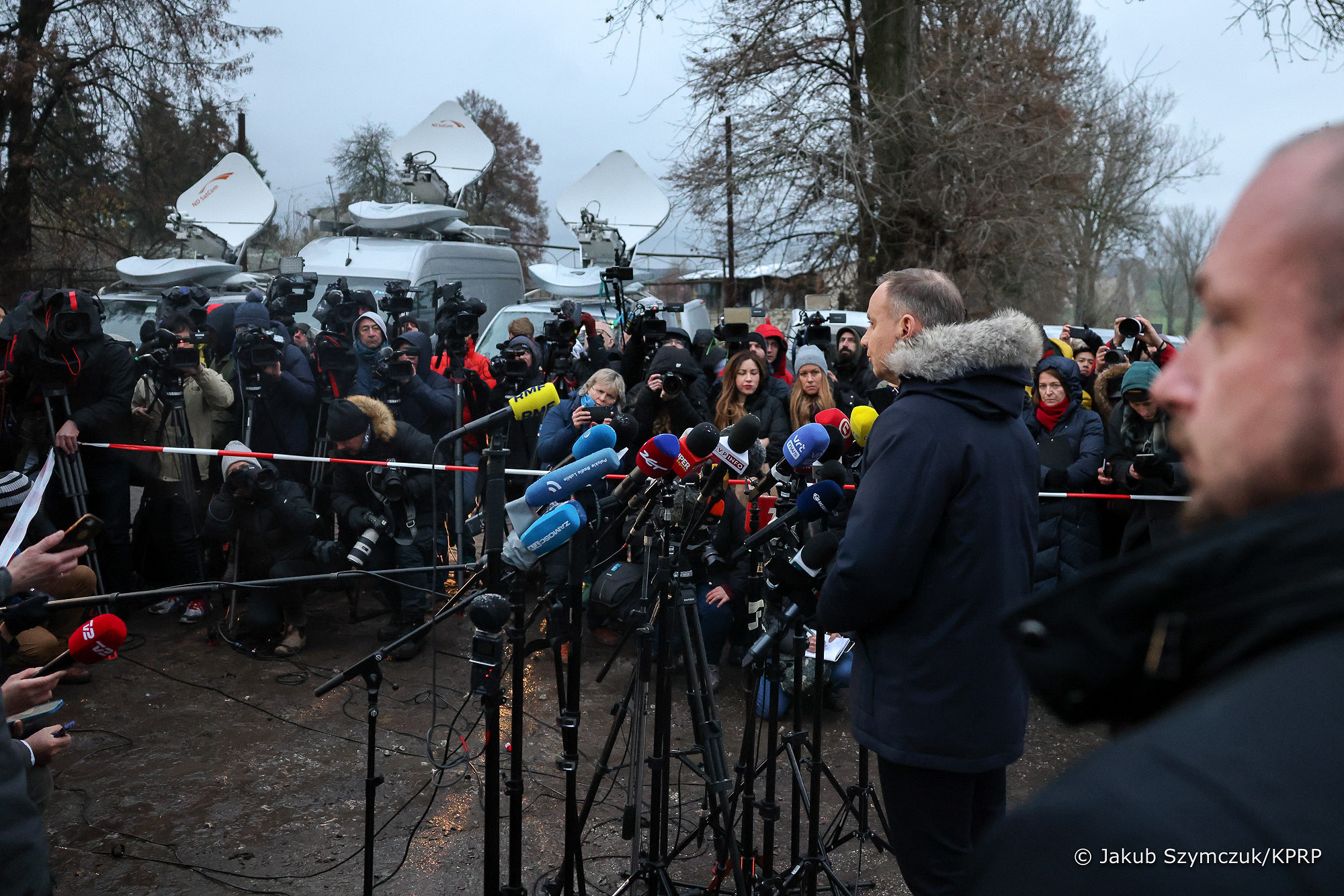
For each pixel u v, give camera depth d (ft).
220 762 12.62
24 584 7.00
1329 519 1.59
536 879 10.12
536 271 36.14
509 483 13.28
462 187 37.37
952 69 48.83
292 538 16.08
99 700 14.46
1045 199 49.44
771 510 10.88
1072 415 17.49
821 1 49.57
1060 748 13.69
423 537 16.49
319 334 17.84
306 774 12.34
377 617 18.49
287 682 15.30
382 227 33.50
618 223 37.60
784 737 8.43
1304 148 1.81
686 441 7.39
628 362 19.77
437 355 20.61
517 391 19.02
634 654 16.46
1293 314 1.70
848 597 6.79
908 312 7.80
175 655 16.31
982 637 6.76
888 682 7.00
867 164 47.14
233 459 15.53
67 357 15.51
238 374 17.44
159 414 17.98
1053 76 51.11
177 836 10.82
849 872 10.41
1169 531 15.44
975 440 6.75
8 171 53.93
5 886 4.09
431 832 11.05
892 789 7.14
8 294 53.36
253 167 33.32
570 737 7.83
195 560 18.22
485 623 6.89
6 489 13.46
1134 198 83.30
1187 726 1.60
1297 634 1.58
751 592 11.51
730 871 9.71
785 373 21.89
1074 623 1.95
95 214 57.16
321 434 17.84
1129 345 20.81
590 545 9.92
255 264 55.98
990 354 6.81
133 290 30.96
